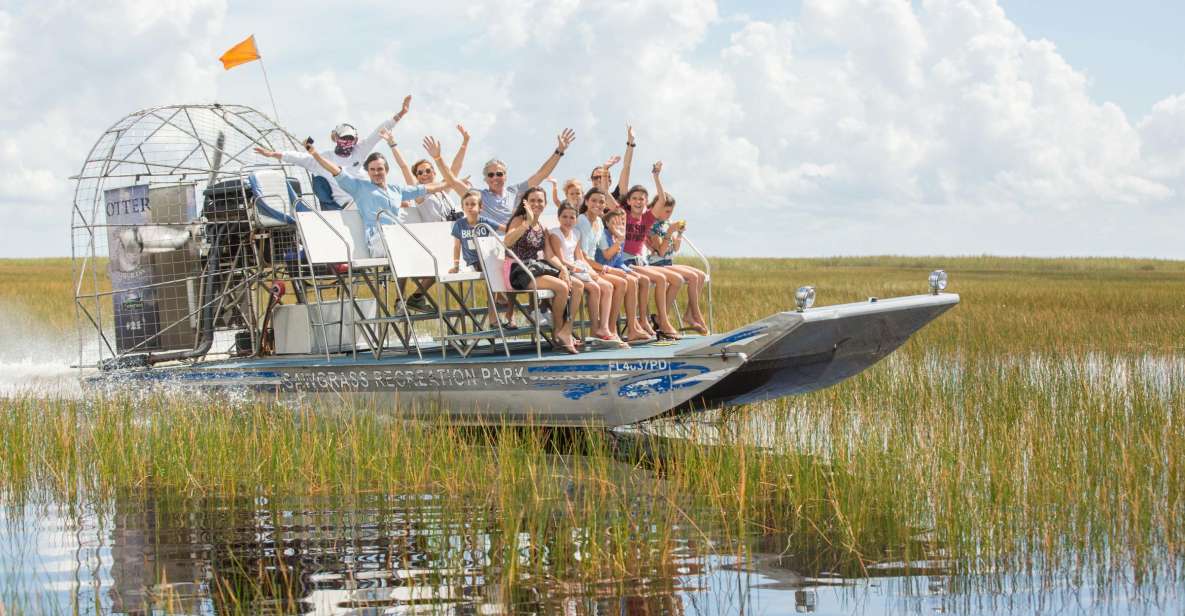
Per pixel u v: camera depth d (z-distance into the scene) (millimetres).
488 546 12016
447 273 18484
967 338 30781
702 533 12484
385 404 18797
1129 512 12414
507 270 18094
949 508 12438
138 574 11219
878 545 12062
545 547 11938
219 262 21359
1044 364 25000
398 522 12992
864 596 10430
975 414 18891
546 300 19844
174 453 15594
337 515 13336
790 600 10312
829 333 15938
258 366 19938
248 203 20703
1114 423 16938
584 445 17828
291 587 10750
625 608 10102
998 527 12195
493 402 17844
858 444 15328
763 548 11945
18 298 48000
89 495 14453
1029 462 14445
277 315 20922
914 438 15953
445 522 12969
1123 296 48219
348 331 21047
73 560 11703
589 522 12484
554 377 17203
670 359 16297
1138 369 23641
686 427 19047
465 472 14906
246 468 15352
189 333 21203
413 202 21391
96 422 17625
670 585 10758
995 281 68375
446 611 10062
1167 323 34719
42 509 13789
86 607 10273
